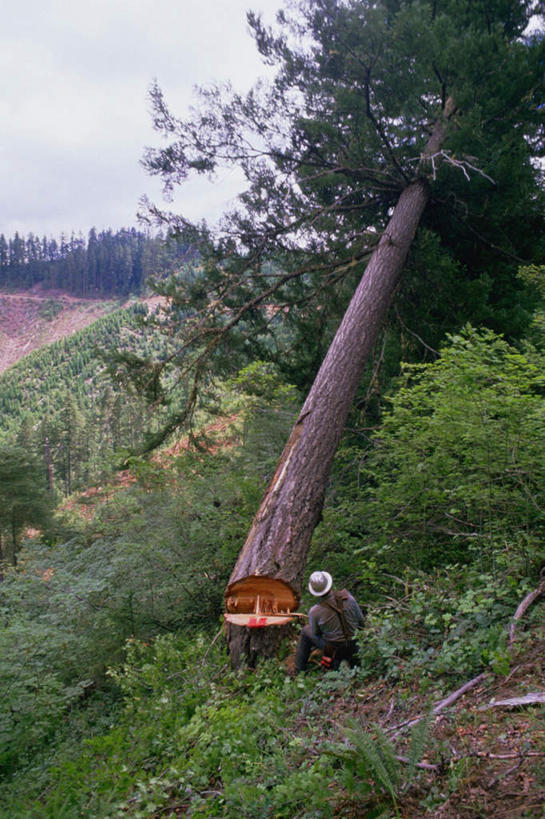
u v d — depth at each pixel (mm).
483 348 5930
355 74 9891
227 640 5746
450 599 4441
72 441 72812
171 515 9273
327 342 12656
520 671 3428
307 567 7168
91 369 196125
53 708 6594
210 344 11773
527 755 2604
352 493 8797
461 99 9828
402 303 11367
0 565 10758
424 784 2691
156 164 10883
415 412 7203
